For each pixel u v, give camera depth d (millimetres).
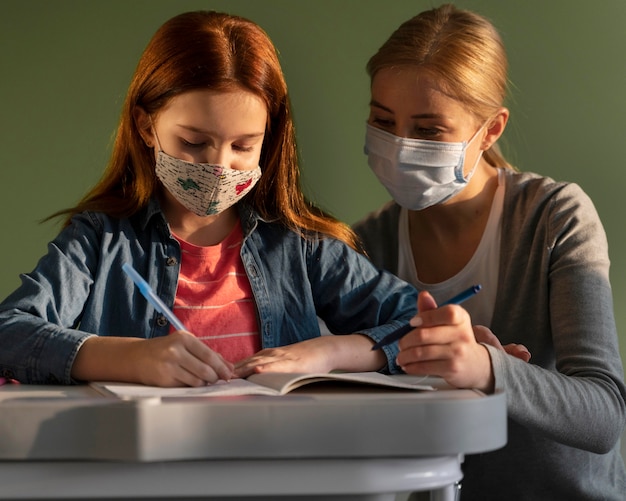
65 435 774
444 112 1470
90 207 1371
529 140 2229
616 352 1376
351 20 2355
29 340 1099
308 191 2338
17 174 2480
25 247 2480
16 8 2469
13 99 2471
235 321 1360
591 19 2225
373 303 1386
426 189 1511
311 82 2363
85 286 1289
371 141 1523
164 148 1289
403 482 800
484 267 1595
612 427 1255
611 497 1549
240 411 776
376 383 946
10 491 776
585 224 1511
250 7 2387
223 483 785
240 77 1270
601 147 2223
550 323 1489
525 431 1515
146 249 1353
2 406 774
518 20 2230
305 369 1110
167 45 1299
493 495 1543
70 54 2463
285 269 1412
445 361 1001
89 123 2463
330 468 793
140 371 995
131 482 780
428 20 1536
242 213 1426
